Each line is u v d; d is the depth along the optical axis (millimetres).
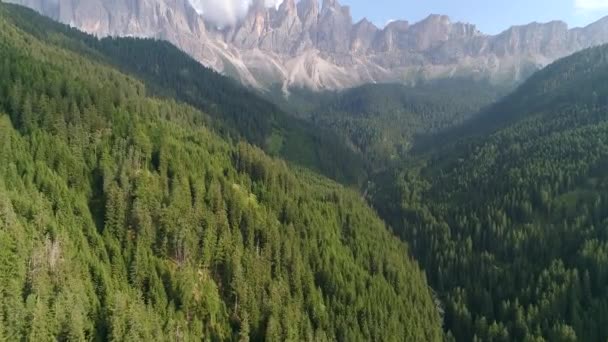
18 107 148500
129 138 155875
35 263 98000
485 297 159000
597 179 199250
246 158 192250
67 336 90500
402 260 178125
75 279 101062
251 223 144250
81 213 121688
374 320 137250
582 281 151500
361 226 188375
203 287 121562
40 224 107562
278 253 140125
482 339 144500
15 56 184625
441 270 183500
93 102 172250
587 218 179250
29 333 87312
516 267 168875
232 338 118125
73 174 134375
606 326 136000
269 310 122625
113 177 136750
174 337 105688
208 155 176125
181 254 127562
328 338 128125
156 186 139875
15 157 127000
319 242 159500
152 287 113875
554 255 168875
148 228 125938
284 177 195125
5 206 101250
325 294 142125
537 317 142875
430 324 150500
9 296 89250
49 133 144375
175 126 199250
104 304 104000
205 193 148375
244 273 130125
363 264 165125
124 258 119062
